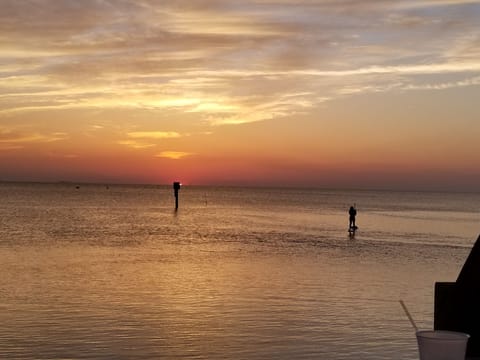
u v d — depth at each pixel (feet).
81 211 217.77
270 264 75.51
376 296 52.54
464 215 260.83
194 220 178.70
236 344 35.53
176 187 243.19
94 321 40.45
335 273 67.82
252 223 170.09
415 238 127.54
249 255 86.53
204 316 42.65
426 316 44.06
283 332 38.40
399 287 58.29
